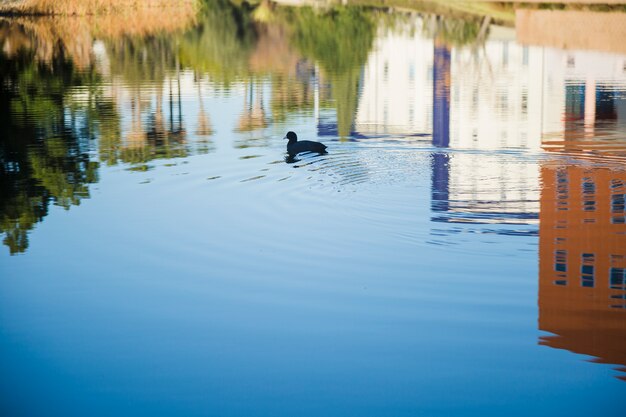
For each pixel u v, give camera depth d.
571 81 28.58
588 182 13.47
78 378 7.07
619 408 6.48
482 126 19.12
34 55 36.78
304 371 7.12
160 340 7.77
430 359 7.30
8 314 8.39
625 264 9.49
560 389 6.79
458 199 12.50
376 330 7.89
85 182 14.19
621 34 42.34
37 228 11.45
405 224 11.24
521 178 13.82
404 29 47.94
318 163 15.27
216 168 14.98
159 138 18.34
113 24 49.97
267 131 19.12
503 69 33.12
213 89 26.70
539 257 9.81
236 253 10.14
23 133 19.20
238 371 7.12
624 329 7.84
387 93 26.06
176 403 6.63
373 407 6.50
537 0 53.25
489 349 7.47
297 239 10.66
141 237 10.89
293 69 33.25
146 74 31.30
